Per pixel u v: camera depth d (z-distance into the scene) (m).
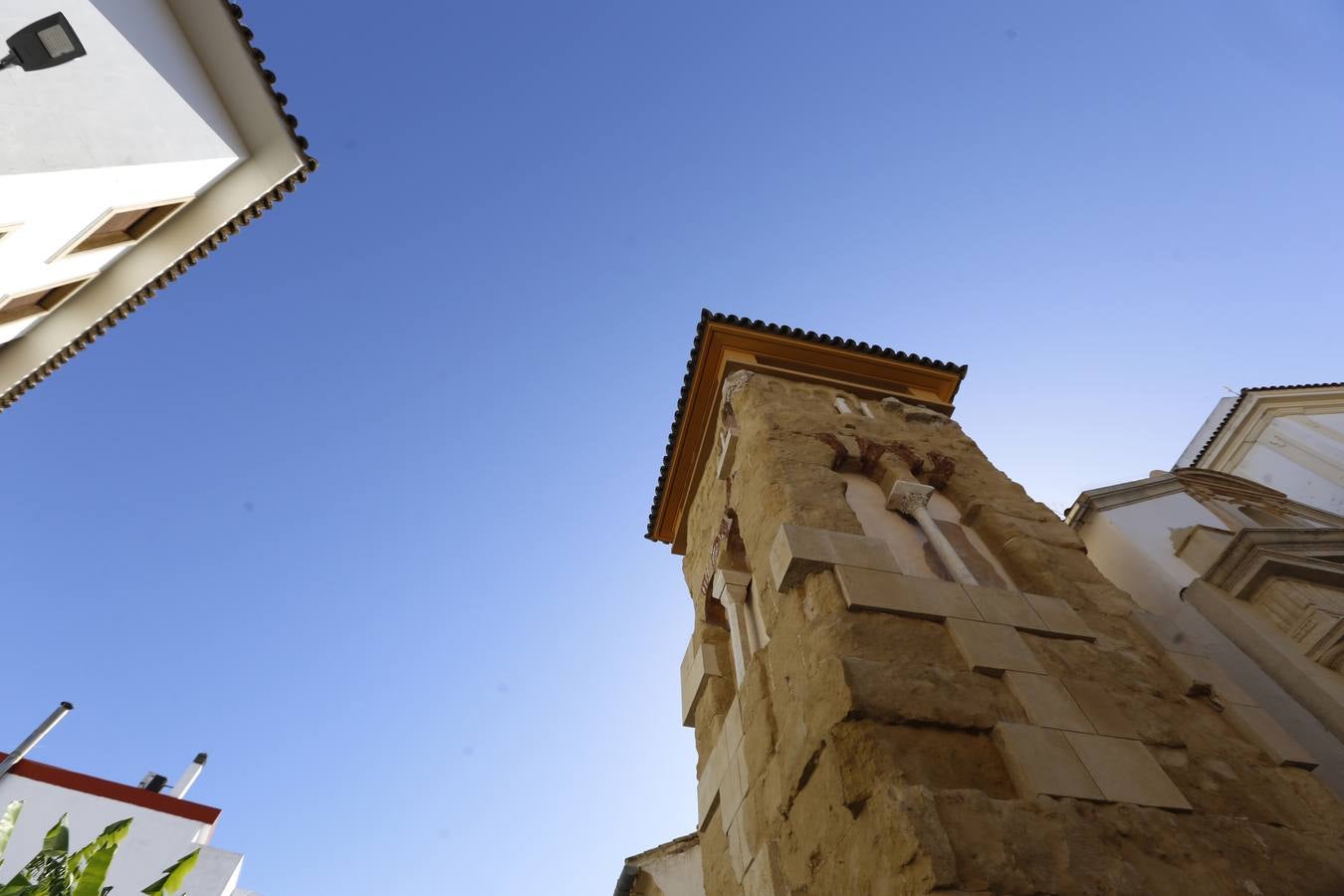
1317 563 11.47
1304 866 5.11
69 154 12.45
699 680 10.38
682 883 12.42
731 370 13.20
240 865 19.69
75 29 12.39
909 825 4.49
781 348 13.82
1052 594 8.12
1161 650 7.44
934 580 7.41
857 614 6.70
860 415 12.20
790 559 7.48
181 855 19.17
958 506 10.06
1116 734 5.90
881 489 10.09
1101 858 4.64
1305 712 10.38
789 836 6.25
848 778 5.23
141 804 19.80
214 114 15.87
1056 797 5.05
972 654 6.36
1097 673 6.74
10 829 9.97
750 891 7.12
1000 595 7.40
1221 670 7.35
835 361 14.05
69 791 19.59
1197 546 13.24
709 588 11.49
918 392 14.32
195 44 15.57
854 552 7.65
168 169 14.84
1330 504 19.38
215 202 16.77
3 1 11.34
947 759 5.35
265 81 16.06
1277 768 6.28
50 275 14.66
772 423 10.70
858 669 5.89
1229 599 12.12
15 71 11.59
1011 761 5.34
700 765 9.80
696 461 13.90
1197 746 6.21
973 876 4.26
